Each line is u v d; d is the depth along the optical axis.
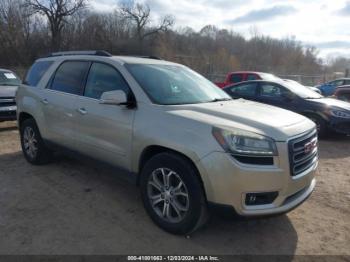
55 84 5.25
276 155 3.20
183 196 3.47
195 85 4.62
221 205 3.19
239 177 3.11
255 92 9.76
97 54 4.78
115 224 3.82
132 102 3.95
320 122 8.40
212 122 3.33
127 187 4.89
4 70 9.91
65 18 49.06
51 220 3.89
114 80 4.29
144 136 3.69
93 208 4.21
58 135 5.06
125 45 53.62
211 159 3.16
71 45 50.03
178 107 3.77
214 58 38.91
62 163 5.91
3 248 3.32
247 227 3.83
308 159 3.59
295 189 3.39
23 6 45.38
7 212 4.06
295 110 8.79
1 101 8.23
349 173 5.88
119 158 4.09
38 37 47.12
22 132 5.97
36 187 4.85
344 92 13.12
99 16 53.66
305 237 3.68
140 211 4.14
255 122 3.40
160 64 4.72
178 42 60.44
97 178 5.23
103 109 4.22
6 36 43.88
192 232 3.50
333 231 3.83
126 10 55.81
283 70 41.72
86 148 4.56
